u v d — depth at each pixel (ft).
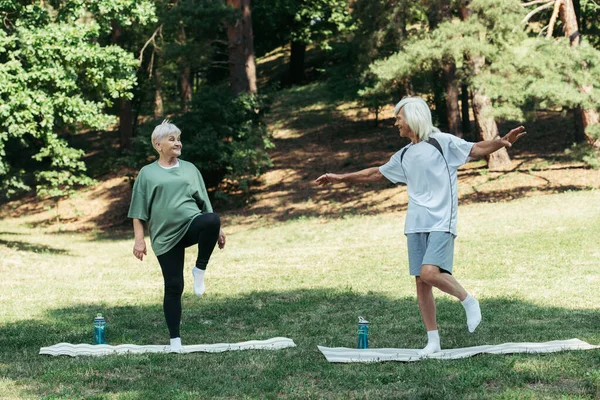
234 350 21.01
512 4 64.49
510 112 60.59
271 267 45.44
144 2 60.34
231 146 87.66
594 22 87.61
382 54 79.30
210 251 20.48
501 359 17.98
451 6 71.56
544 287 31.91
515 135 17.85
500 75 62.95
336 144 104.94
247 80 98.53
